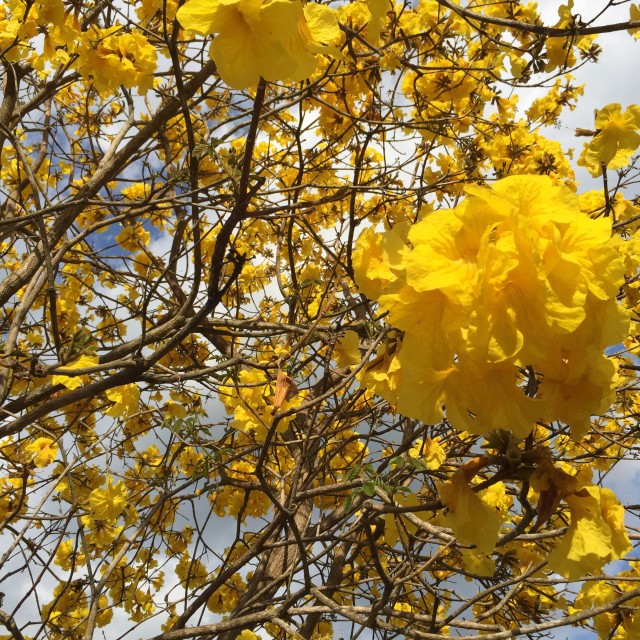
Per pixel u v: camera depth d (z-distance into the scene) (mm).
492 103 4652
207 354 5227
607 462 4707
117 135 4051
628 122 2672
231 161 1812
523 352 754
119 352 3354
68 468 2873
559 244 781
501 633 1849
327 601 2482
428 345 847
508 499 3121
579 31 2295
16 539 2715
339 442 3746
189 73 3631
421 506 1541
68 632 3488
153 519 4934
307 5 1149
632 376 4215
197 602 3221
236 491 5004
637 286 3301
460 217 826
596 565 953
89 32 2957
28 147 5258
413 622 3125
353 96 3865
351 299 4090
